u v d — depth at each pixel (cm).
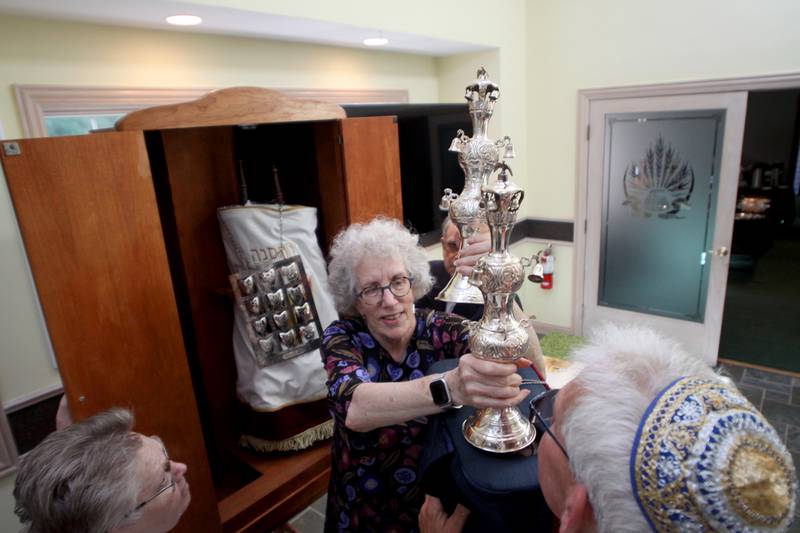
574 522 52
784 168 541
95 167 112
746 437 42
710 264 343
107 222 114
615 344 57
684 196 342
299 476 161
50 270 108
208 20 200
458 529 78
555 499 59
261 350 157
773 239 551
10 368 175
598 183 373
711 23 308
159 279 123
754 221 509
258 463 167
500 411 76
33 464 84
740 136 313
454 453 77
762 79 297
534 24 370
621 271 382
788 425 288
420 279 111
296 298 157
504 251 77
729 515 41
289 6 201
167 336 125
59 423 121
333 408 97
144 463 90
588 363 56
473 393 75
